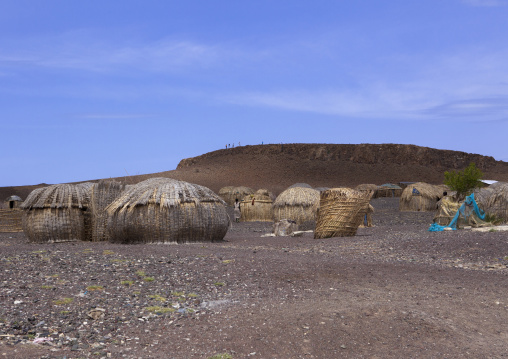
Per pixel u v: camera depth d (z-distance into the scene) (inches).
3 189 3058.6
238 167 3843.5
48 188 700.7
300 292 319.6
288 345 225.9
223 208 673.0
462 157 4232.3
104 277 339.9
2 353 201.0
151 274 355.3
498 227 655.8
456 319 267.9
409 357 217.8
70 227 680.4
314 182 3612.2
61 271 354.0
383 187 2475.4
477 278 381.7
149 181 669.3
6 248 535.5
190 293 310.7
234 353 217.0
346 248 568.7
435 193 1544.0
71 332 236.1
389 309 276.1
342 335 238.1
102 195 705.6
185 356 212.1
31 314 255.0
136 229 624.1
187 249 523.8
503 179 3978.8
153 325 249.1
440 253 511.5
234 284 337.4
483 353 225.1
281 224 816.9
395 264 437.7
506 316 279.3
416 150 4124.0
